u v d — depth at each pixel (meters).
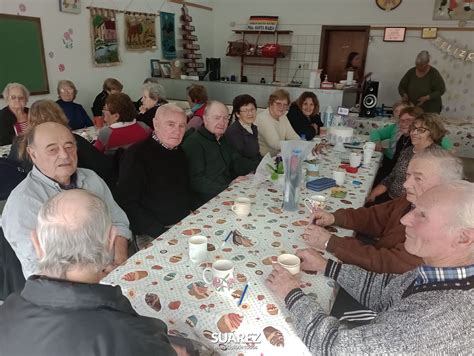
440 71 5.55
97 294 0.67
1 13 3.28
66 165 1.41
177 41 5.89
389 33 5.67
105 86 4.09
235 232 1.41
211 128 2.28
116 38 4.62
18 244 1.31
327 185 2.07
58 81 3.95
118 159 2.33
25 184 1.38
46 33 3.73
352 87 4.64
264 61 6.45
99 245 0.74
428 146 2.18
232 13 6.52
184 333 0.92
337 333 0.87
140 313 0.97
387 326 0.83
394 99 5.90
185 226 1.49
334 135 3.19
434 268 0.84
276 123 3.13
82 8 4.08
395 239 1.51
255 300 1.03
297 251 1.26
